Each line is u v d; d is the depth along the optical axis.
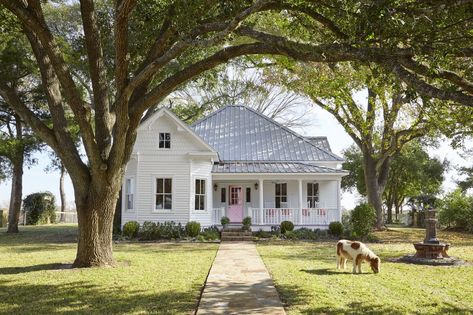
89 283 9.43
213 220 24.45
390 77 7.48
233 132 28.80
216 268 11.45
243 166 25.66
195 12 8.77
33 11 9.93
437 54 6.49
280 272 10.80
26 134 25.52
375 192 28.28
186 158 23.42
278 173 24.28
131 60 13.12
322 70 22.34
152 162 23.41
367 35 7.01
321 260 13.40
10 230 26.36
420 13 6.33
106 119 11.48
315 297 8.04
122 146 10.80
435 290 8.83
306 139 28.39
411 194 44.34
